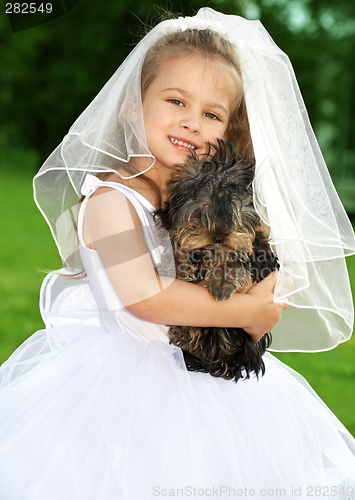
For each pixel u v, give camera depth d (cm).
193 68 282
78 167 274
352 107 2684
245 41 280
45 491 212
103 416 224
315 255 266
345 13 2659
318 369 604
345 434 278
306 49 2584
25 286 836
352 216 2064
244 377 271
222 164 307
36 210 1695
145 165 277
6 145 3678
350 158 2828
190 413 233
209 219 291
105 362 248
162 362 251
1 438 236
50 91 2772
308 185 265
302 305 270
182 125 286
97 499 209
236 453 227
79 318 282
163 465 215
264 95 268
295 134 268
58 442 222
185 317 252
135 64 268
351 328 281
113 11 2534
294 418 255
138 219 269
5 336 607
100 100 274
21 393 250
